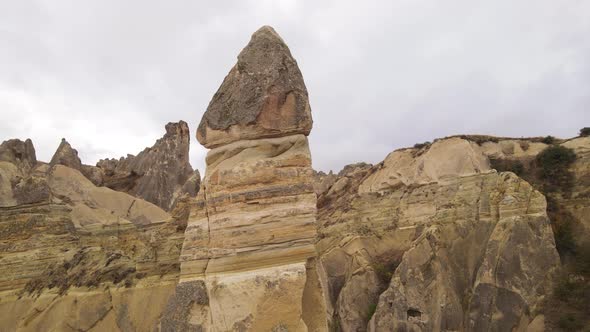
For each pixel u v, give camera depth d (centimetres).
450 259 3512
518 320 3022
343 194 4972
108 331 2516
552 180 3762
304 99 1179
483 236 3472
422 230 3838
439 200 3894
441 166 4094
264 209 1098
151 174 5400
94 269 2731
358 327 3656
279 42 1195
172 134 5712
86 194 4103
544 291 3067
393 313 3331
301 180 1134
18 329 2527
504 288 3111
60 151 4819
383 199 4359
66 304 2564
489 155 4088
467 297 3334
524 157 4025
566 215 3519
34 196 2980
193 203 1183
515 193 3406
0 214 2878
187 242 1152
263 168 1112
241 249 1078
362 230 4250
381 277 3841
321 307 1170
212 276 1093
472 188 3750
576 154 3828
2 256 2780
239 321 1050
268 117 1140
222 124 1166
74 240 2995
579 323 2831
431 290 3347
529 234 3198
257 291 1060
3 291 2689
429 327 3228
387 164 4653
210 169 1173
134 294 2577
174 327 1105
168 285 2573
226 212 1102
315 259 1180
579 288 3023
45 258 2830
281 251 1092
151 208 4394
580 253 3275
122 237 3203
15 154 3841
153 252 2712
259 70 1168
